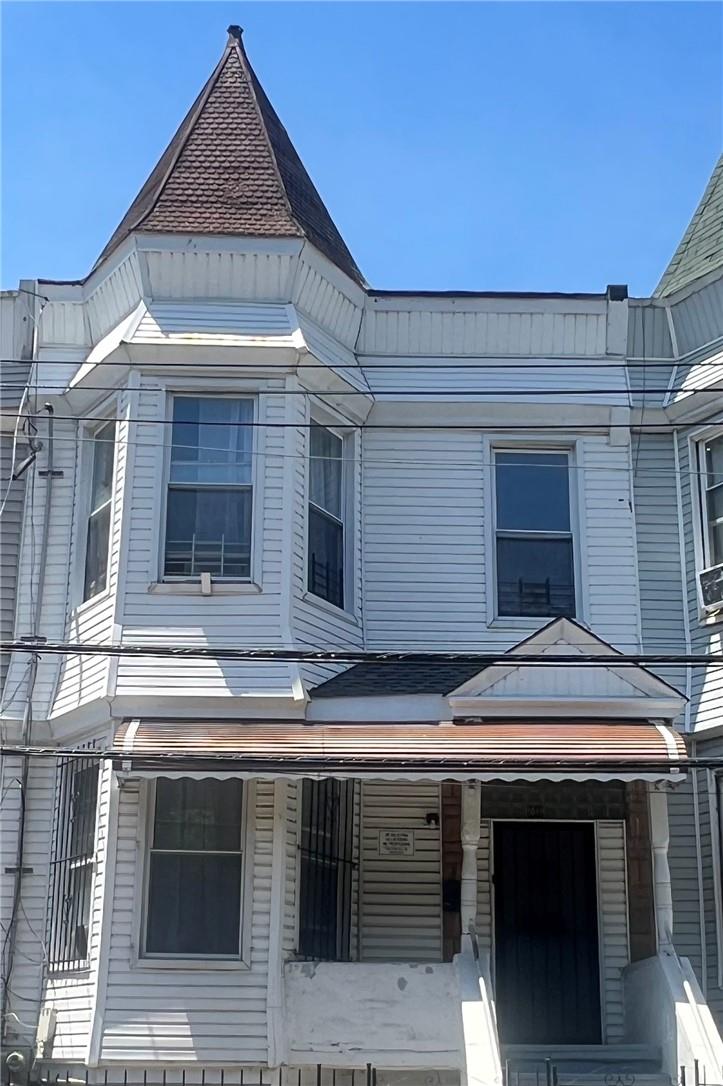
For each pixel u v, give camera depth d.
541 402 15.67
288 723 13.03
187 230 14.64
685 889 14.41
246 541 14.06
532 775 12.02
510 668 13.12
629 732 12.67
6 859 13.99
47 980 13.46
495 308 15.77
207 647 13.55
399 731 12.73
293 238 14.69
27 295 15.69
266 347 14.32
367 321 15.81
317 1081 12.30
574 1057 12.53
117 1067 12.38
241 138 15.85
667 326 16.11
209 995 12.56
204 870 13.09
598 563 15.41
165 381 14.41
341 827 14.09
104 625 13.85
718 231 16.27
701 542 15.39
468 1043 11.66
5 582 15.00
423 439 15.68
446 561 15.30
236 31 17.25
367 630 15.00
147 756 11.99
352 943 13.96
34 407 15.31
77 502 15.00
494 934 14.27
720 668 14.67
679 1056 11.93
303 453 14.46
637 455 15.85
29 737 14.32
